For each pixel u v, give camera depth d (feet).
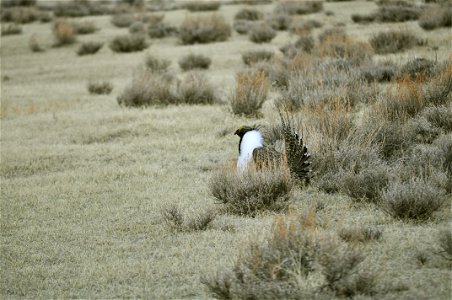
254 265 49.78
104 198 79.30
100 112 130.82
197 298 50.78
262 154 73.20
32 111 139.33
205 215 66.33
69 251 63.72
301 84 115.14
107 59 209.67
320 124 86.58
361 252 50.21
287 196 69.82
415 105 93.61
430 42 170.60
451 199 67.41
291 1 284.82
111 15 345.51
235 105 114.62
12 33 275.39
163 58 199.72
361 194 69.97
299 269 48.78
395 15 223.51
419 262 52.80
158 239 64.64
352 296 47.55
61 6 373.40
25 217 74.79
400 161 75.77
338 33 189.16
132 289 53.36
